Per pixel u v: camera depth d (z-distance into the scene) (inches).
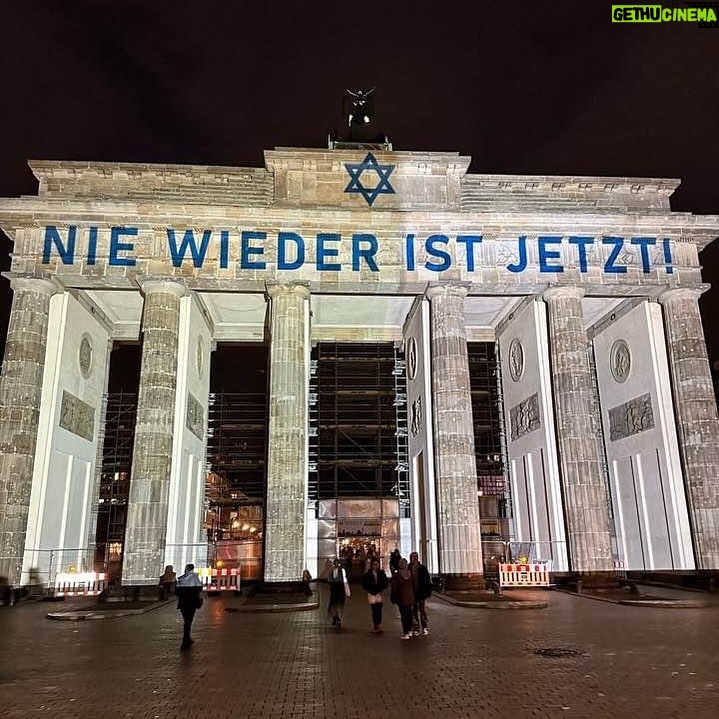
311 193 1845.5
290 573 1589.6
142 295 1827.0
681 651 770.2
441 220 1809.8
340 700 562.6
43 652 826.8
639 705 533.0
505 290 1838.1
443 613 1216.8
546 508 1907.0
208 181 1861.5
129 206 1747.0
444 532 1674.5
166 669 705.6
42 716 528.1
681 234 1875.0
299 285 1768.0
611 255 1855.3
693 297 1859.0
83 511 1994.3
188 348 1919.3
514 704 541.0
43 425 1760.6
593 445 1745.8
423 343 2066.9
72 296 1902.1
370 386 2591.0
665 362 1897.1
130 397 2691.9
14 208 1734.7
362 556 2283.5
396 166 1878.7
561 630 962.1
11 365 1674.5
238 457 3107.8
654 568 1886.1
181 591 851.4
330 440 2672.2
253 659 761.6
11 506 1598.2
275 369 1721.2
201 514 2087.8
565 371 1791.3
